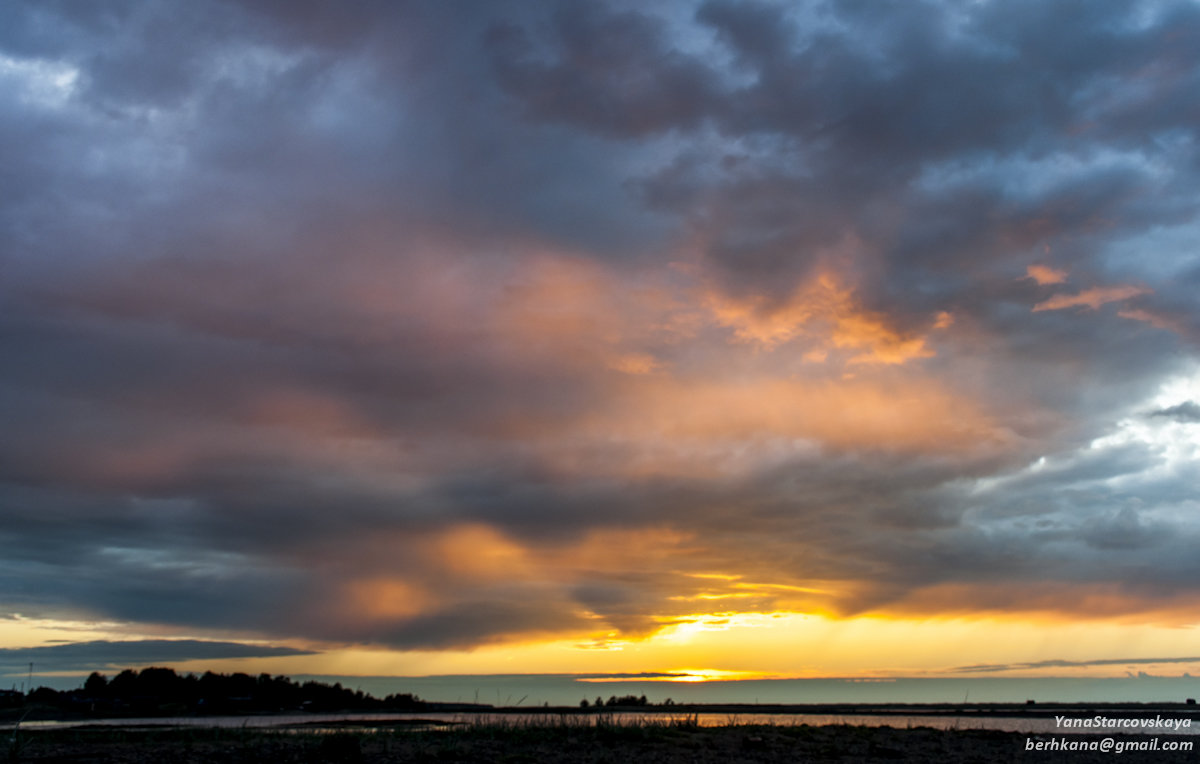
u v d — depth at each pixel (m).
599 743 20.77
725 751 19.47
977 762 18.55
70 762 14.94
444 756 16.64
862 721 44.19
